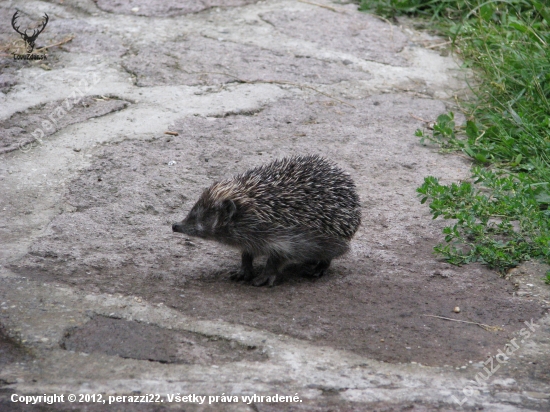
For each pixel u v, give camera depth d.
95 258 8.12
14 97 11.65
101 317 7.09
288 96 12.40
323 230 8.01
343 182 8.30
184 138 10.97
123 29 14.01
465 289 8.03
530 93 12.02
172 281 7.88
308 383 6.31
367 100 12.55
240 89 12.45
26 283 7.52
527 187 9.62
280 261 8.11
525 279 8.23
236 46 13.75
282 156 10.70
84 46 13.31
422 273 8.32
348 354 6.79
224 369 6.47
